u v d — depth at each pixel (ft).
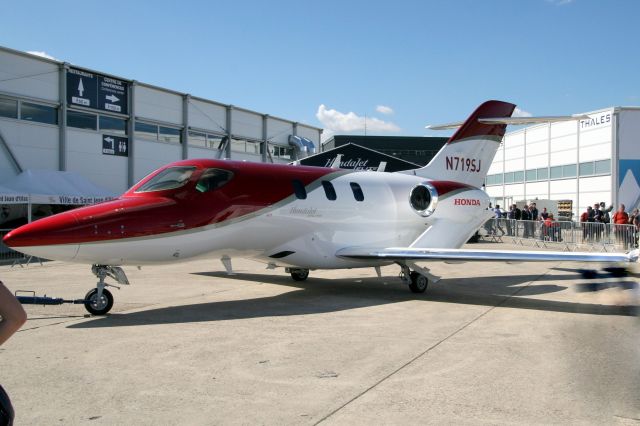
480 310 27.81
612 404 14.06
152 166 83.71
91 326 23.17
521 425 12.71
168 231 26.48
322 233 33.58
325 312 26.96
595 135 97.81
